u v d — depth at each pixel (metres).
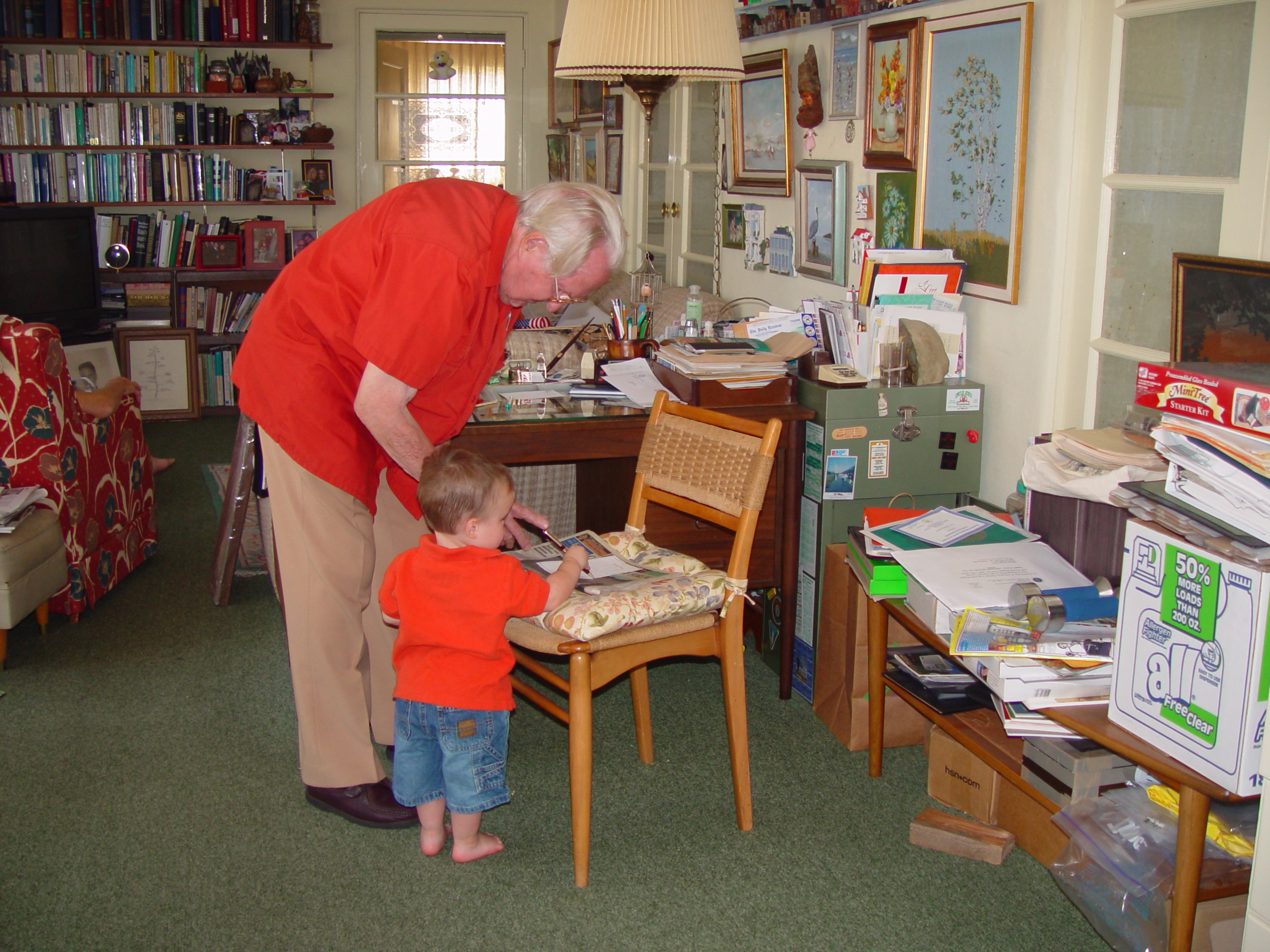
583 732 1.89
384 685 2.36
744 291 4.03
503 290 1.89
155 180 5.93
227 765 2.33
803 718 2.60
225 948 1.75
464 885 1.93
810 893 1.92
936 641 1.91
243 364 1.89
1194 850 1.51
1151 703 1.57
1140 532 1.57
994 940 1.79
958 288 2.68
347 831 2.09
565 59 2.86
